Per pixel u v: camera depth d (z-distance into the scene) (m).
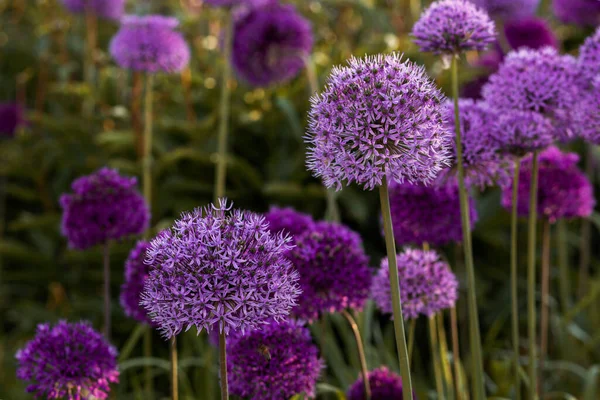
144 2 3.62
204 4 2.43
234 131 3.14
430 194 1.78
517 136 1.73
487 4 2.37
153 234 2.65
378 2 3.44
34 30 3.98
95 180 1.86
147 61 2.26
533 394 1.78
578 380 2.24
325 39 3.34
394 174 1.52
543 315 1.97
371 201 2.91
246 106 3.14
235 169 2.94
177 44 2.27
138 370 2.54
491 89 1.80
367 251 2.87
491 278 2.91
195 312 1.47
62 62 3.52
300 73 3.18
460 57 1.71
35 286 3.23
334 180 1.53
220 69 3.18
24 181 3.47
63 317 2.87
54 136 3.34
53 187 3.29
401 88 1.50
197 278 1.47
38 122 3.26
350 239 1.74
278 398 1.66
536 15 3.04
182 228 1.49
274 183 2.70
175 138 3.30
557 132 1.80
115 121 3.26
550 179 1.92
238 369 1.65
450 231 1.80
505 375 2.16
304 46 2.63
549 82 1.75
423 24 1.70
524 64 1.78
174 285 1.47
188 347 2.31
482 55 2.52
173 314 1.47
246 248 1.48
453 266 2.87
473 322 1.72
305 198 2.88
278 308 1.49
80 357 1.66
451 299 1.75
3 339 2.96
